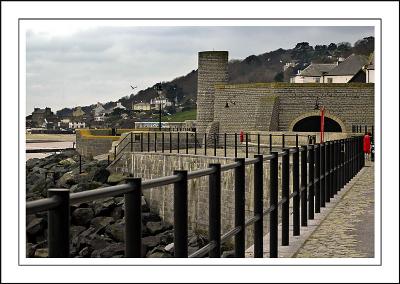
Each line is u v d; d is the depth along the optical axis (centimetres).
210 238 755
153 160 4538
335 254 1084
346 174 2330
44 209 421
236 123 7181
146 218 3347
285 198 1181
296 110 6888
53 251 437
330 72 11788
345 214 1555
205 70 8038
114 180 4881
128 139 5419
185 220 645
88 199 466
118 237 2992
